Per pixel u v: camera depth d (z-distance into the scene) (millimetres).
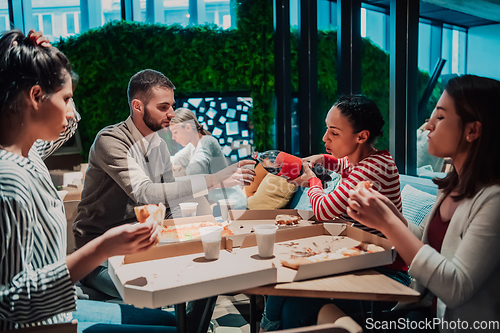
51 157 3703
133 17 3949
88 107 3879
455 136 1082
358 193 1101
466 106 1042
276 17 3928
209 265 1099
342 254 1124
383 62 2742
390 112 2557
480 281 941
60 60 970
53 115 949
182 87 3982
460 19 2059
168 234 1330
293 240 1348
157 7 3945
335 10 3236
